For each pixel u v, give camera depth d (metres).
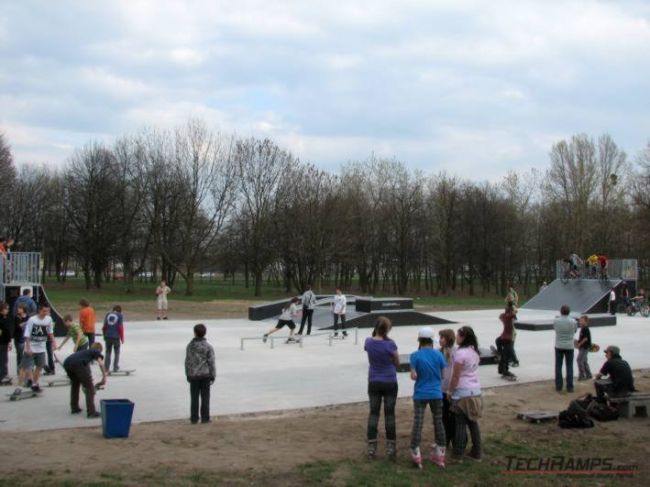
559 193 65.38
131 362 17.25
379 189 66.19
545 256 68.94
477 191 67.00
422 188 66.19
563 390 13.94
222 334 24.25
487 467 8.16
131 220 60.06
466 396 8.40
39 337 12.85
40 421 10.55
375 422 8.38
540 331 26.88
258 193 59.22
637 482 7.74
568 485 7.59
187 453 8.48
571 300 38.56
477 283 86.81
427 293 71.38
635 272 40.81
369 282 69.75
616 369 11.55
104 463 7.94
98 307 37.59
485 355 17.59
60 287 66.19
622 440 9.61
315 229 57.44
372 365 8.49
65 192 64.19
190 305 40.91
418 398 8.14
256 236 59.00
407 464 8.17
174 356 18.36
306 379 15.02
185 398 12.65
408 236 66.19
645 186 54.56
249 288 73.50
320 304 33.12
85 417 10.85
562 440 9.57
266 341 22.06
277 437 9.48
